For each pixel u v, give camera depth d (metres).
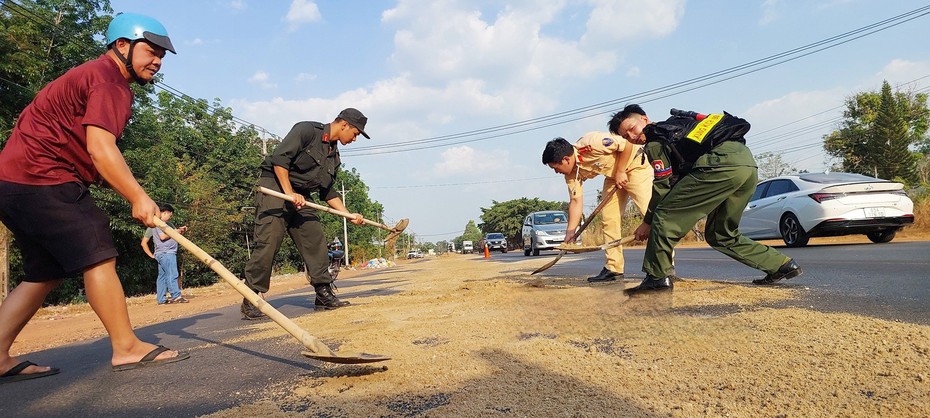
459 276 8.41
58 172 2.42
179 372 2.47
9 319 2.52
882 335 2.16
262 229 4.51
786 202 9.29
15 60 12.88
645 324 2.73
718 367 1.88
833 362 1.84
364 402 1.79
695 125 3.56
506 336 2.70
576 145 5.09
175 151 24.72
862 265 5.40
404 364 2.25
